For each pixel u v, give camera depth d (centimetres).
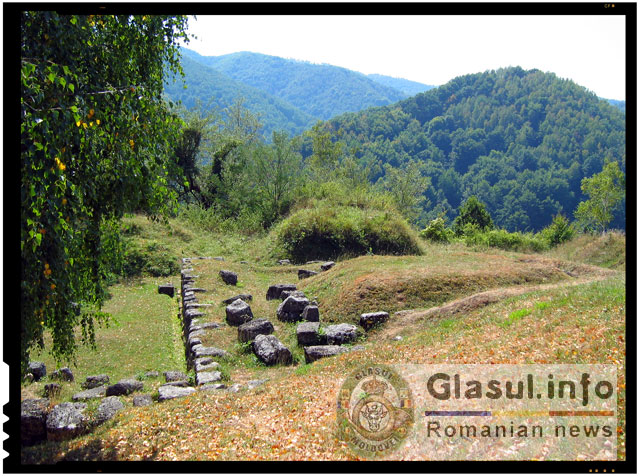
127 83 706
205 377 935
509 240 2914
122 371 1094
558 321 818
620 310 768
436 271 1531
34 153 514
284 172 3541
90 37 664
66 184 562
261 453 561
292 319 1345
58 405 768
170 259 2223
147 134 714
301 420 643
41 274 567
